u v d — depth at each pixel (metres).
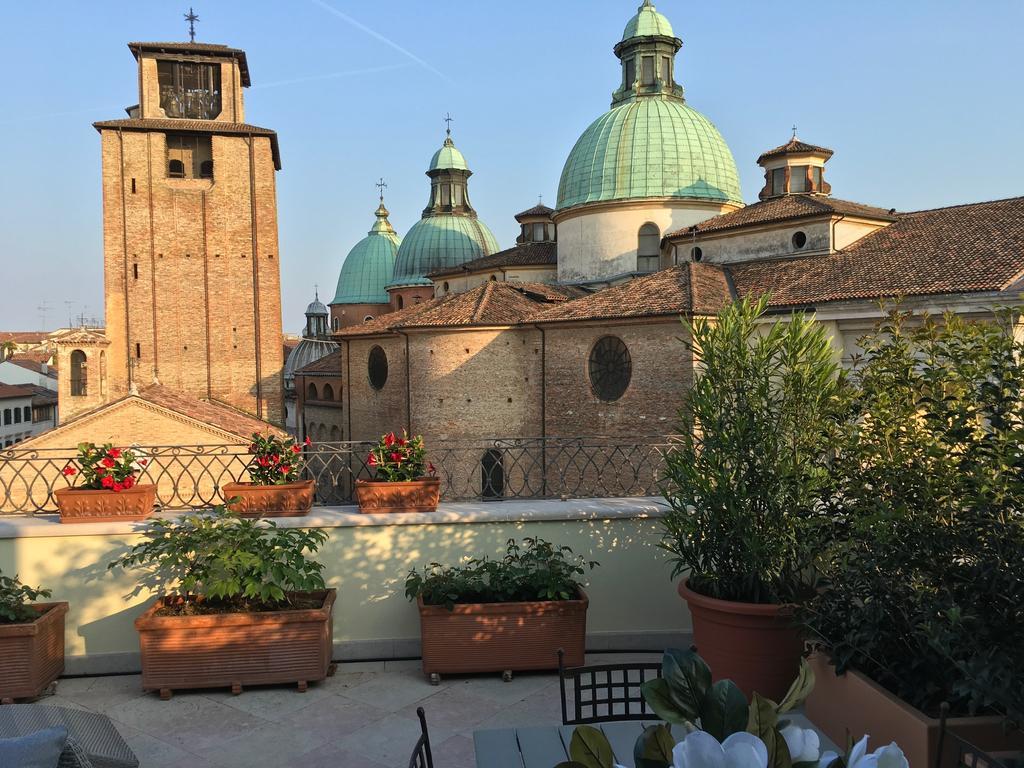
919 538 5.37
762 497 6.54
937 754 4.22
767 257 29.09
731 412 6.87
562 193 37.16
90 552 7.80
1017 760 4.24
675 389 23.77
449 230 60.97
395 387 34.44
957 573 5.22
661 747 2.68
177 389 43.19
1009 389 5.29
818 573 6.79
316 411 47.47
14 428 65.38
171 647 7.07
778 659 6.44
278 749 6.21
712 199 34.41
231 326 43.81
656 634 8.40
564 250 37.19
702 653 6.79
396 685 7.44
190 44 42.72
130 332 42.56
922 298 21.14
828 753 2.83
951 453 5.45
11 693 6.92
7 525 7.72
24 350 100.94
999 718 4.68
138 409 26.09
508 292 30.91
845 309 22.45
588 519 8.35
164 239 42.91
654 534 8.42
